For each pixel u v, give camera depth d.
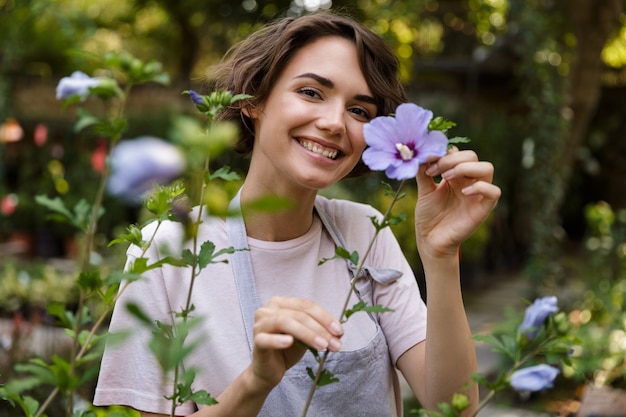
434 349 1.25
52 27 12.89
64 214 0.94
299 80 1.30
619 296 5.00
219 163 7.55
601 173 12.07
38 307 5.72
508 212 9.92
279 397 1.32
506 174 9.57
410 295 1.47
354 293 1.45
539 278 6.11
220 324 1.34
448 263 1.22
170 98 9.55
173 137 0.75
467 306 7.45
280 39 1.33
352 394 1.36
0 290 5.96
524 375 0.94
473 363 1.26
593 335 3.80
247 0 14.99
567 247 11.14
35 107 9.51
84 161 9.03
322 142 1.29
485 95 10.23
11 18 8.53
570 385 4.68
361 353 1.37
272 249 1.40
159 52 17.64
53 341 3.61
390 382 1.45
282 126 1.30
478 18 8.80
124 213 8.41
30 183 9.18
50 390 3.12
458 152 1.17
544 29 6.22
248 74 1.39
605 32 6.28
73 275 6.38
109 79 0.97
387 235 1.54
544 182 6.21
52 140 9.50
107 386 1.29
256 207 0.79
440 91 9.12
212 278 1.36
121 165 0.73
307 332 0.99
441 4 9.34
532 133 6.25
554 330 0.98
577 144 6.54
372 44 1.35
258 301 1.36
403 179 1.00
